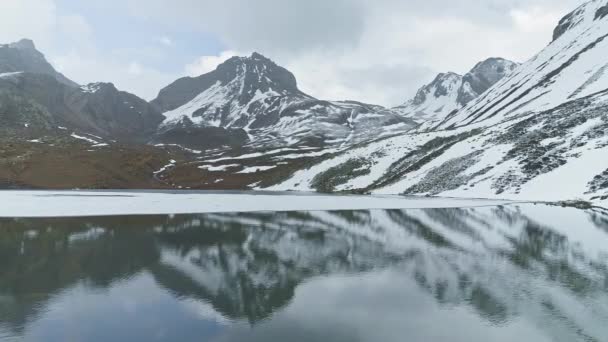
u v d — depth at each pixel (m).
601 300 19.88
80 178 134.12
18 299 20.25
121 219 48.06
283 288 22.30
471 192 75.56
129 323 17.42
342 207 62.00
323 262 27.77
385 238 36.16
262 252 30.70
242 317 18.16
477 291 21.45
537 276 23.89
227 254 30.05
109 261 27.81
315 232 39.31
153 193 102.38
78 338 15.86
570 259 27.81
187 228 41.66
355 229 41.00
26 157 139.00
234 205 66.06
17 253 29.91
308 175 129.88
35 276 24.19
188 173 169.88
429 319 17.83
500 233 37.75
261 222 45.97
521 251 30.42
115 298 20.55
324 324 17.34
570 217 46.28
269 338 15.88
